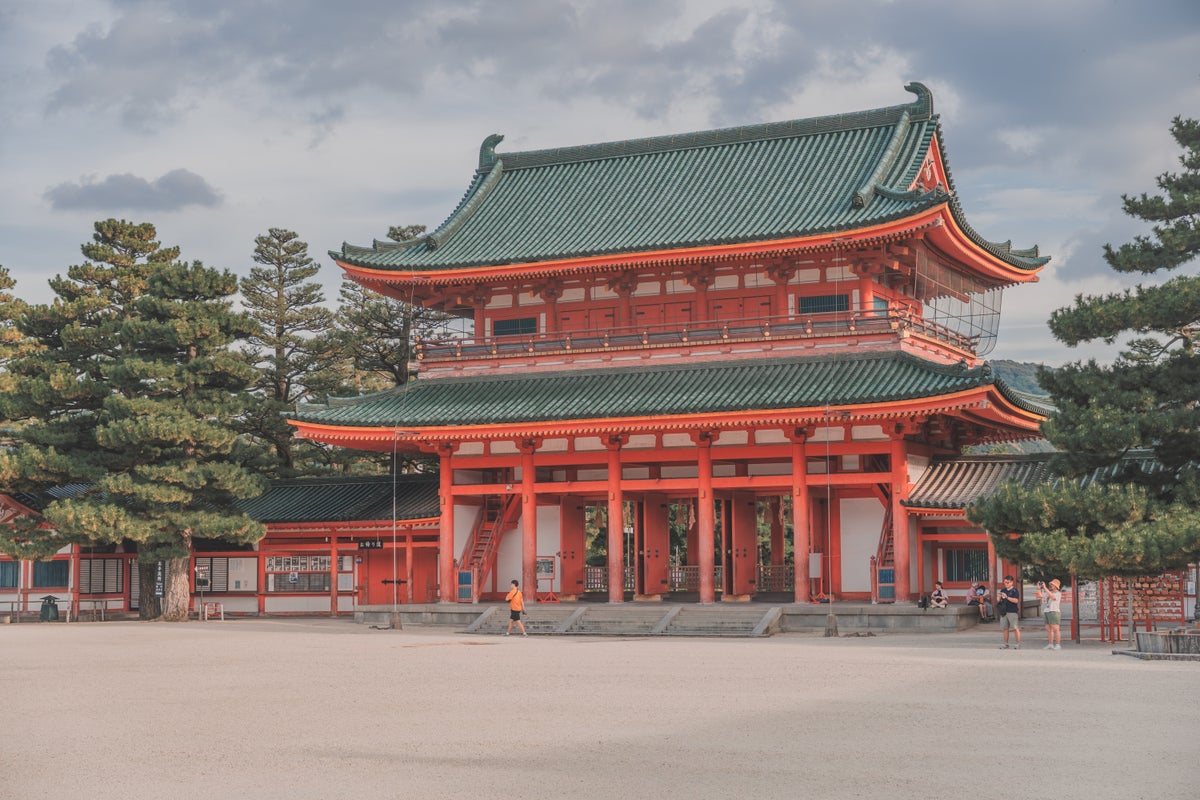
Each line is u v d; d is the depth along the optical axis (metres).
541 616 61.16
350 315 87.38
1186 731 24.73
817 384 59.22
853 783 20.34
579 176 74.88
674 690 31.89
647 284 67.25
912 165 65.38
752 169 69.94
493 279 68.25
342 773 21.83
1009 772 21.03
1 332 76.06
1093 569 42.91
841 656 41.16
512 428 61.78
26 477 68.25
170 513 67.06
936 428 61.00
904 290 66.00
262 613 73.56
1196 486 46.28
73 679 36.69
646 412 59.22
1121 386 48.12
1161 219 49.03
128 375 68.56
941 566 62.62
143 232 78.12
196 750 24.25
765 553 98.75
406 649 46.84
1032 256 71.88
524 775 21.31
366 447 69.56
